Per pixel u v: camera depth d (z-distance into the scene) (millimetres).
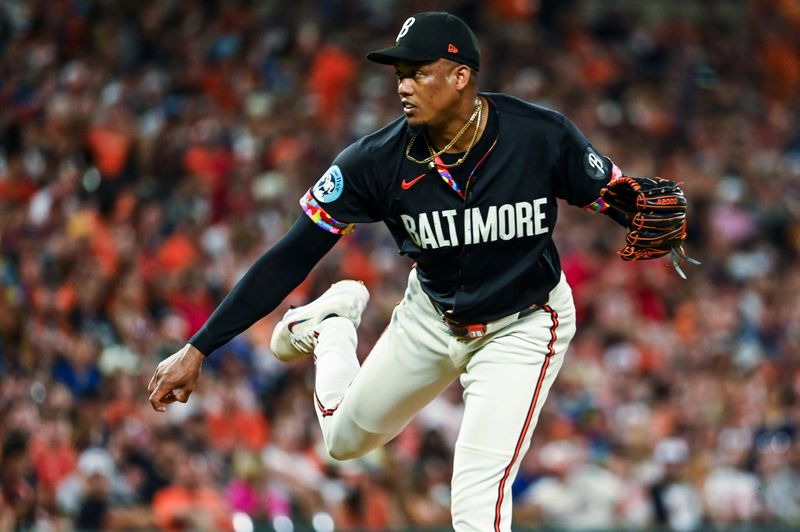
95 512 27172
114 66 47406
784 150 59031
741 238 49188
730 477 34875
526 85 53812
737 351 41875
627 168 51500
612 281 43062
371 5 55594
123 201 38281
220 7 51969
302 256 14461
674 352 40969
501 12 58719
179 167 41875
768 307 45469
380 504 30609
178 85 47438
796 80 65625
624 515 33344
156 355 31859
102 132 41125
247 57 49812
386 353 15195
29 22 48219
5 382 28047
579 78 56750
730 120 58875
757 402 38000
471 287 14188
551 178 13938
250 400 32156
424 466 32438
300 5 54031
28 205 38031
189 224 38062
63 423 27797
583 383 37781
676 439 35844
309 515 29953
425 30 13445
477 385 14500
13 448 26656
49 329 30500
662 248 13812
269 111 46875
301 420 31828
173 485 28531
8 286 30875
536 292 14406
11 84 45000
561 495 33219
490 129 13742
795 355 42094
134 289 33500
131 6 50219
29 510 26406
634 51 60812
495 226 13859
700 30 65562
